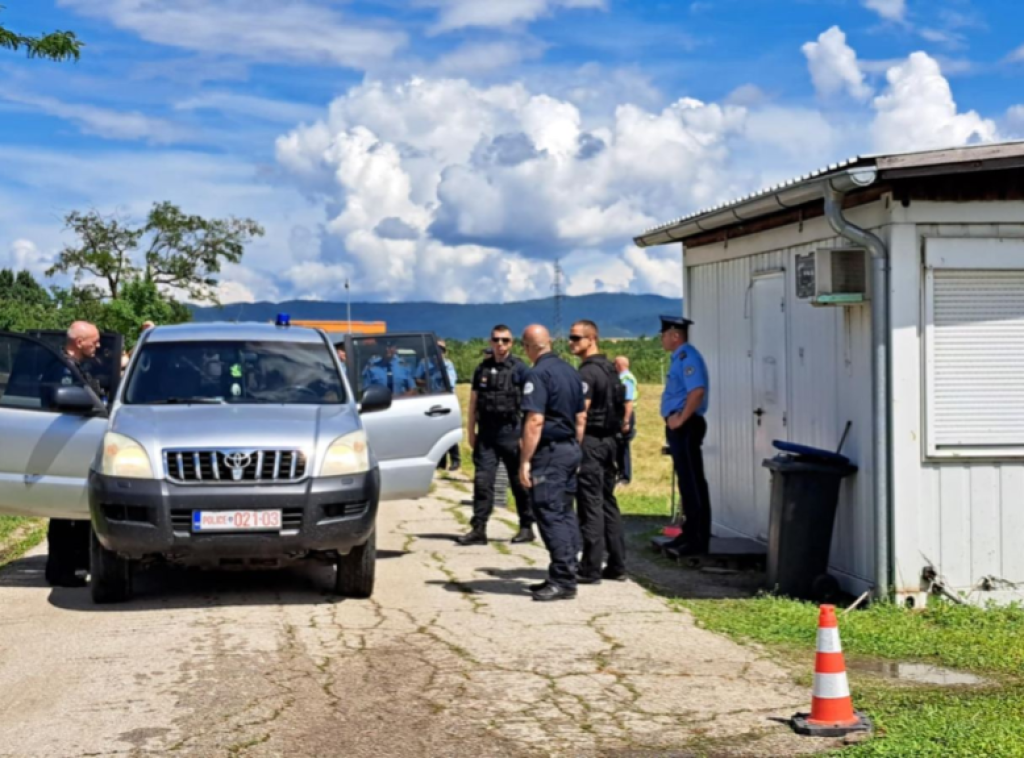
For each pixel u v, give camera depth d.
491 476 11.37
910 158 7.95
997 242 8.43
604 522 9.44
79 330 9.32
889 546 8.40
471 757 5.11
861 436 8.72
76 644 7.13
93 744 5.25
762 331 10.83
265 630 7.50
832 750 5.16
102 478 7.88
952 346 8.44
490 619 7.88
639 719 5.66
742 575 9.94
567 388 8.59
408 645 7.11
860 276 8.51
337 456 8.12
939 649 7.23
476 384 11.37
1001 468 8.53
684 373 10.27
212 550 7.82
